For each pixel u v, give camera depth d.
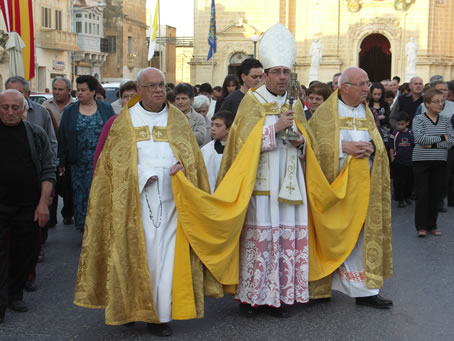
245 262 5.74
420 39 39.44
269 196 5.70
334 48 40.47
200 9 42.19
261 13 41.50
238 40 41.78
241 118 5.78
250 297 5.72
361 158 5.97
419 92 12.79
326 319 5.77
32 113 8.05
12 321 5.83
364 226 6.02
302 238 5.78
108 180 5.42
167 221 5.37
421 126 9.27
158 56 57.09
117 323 5.16
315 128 6.20
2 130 5.88
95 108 8.77
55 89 9.79
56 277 7.25
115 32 48.47
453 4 39.62
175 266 5.27
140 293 5.23
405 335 5.41
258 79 8.17
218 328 5.56
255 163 5.55
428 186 9.42
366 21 40.06
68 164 8.99
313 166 5.75
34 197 6.02
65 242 8.93
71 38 40.41
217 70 42.28
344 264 6.03
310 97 8.86
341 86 6.16
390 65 45.25
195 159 5.59
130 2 50.09
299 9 41.31
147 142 5.41
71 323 5.77
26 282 6.68
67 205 10.06
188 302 5.27
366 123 6.20
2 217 5.84
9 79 7.77
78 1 43.38
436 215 9.49
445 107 10.73
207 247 5.34
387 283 7.01
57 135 8.80
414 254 8.36
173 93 8.82
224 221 5.30
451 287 6.86
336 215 5.90
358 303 6.19
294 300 5.93
